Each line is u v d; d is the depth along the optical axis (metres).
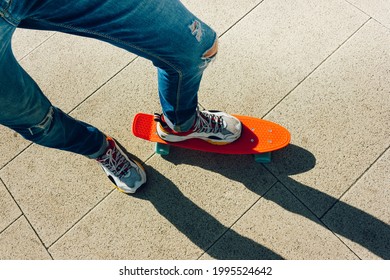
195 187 2.08
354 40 2.29
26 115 1.31
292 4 2.42
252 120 2.11
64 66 2.42
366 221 1.94
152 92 2.30
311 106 2.17
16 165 2.21
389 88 2.16
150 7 1.09
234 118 2.05
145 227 2.04
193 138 2.08
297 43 2.32
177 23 1.19
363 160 2.04
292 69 2.26
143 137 2.10
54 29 1.08
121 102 2.30
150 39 1.18
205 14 2.45
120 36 1.14
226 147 2.07
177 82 1.45
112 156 1.92
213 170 2.10
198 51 1.34
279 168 2.07
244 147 2.05
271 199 2.02
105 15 1.04
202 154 2.14
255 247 1.96
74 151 1.71
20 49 2.49
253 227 1.99
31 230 2.08
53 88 2.37
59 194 2.13
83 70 2.40
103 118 2.27
